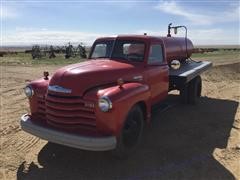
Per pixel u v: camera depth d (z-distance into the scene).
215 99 10.67
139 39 6.56
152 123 7.67
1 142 6.37
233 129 7.32
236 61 25.92
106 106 4.75
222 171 5.17
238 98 11.01
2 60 32.78
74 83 5.04
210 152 5.93
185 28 10.88
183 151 5.96
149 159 5.59
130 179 4.90
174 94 10.82
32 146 6.18
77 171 5.18
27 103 9.77
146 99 5.76
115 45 6.69
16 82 14.44
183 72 8.57
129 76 5.80
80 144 4.73
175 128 7.31
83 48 39.75
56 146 6.16
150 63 6.56
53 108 5.10
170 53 9.14
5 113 8.53
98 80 5.23
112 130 4.88
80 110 4.97
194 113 8.63
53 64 25.97
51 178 4.95
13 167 5.30
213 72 17.83
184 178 4.93
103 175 5.04
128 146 5.51
